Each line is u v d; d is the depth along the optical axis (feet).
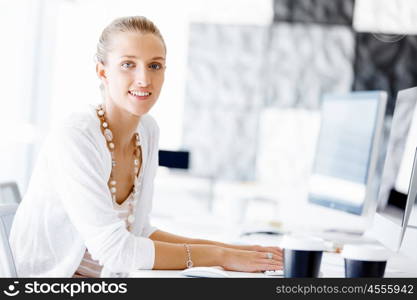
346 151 7.77
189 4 24.45
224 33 24.63
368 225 9.02
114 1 23.45
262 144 24.68
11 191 7.03
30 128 19.52
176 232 7.68
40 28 20.58
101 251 4.96
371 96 7.24
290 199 11.85
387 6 24.57
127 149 5.71
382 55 24.68
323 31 24.64
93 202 5.00
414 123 5.52
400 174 5.70
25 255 5.42
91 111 5.39
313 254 4.09
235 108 24.72
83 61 22.70
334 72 24.68
